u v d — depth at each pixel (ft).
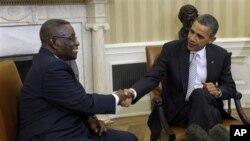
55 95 5.68
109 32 12.03
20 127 6.04
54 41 5.85
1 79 5.91
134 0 12.07
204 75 7.64
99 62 11.62
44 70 5.68
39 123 5.74
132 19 12.16
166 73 7.82
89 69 11.98
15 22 10.96
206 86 7.20
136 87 7.28
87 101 5.88
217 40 12.59
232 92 7.57
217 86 7.59
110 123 11.93
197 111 6.77
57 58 5.86
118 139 6.62
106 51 11.96
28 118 5.83
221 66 7.73
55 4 11.30
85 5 11.64
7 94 5.98
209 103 6.99
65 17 11.47
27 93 5.85
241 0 12.69
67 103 5.72
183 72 7.55
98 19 11.35
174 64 7.63
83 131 6.19
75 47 6.05
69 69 5.85
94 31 11.48
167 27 12.45
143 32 12.31
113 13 11.97
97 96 6.14
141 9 12.17
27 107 5.85
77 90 5.80
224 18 12.73
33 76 5.80
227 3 12.66
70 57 6.08
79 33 11.75
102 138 6.63
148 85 7.44
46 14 11.26
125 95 6.63
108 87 12.16
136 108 12.53
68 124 5.87
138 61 12.32
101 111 6.11
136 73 12.39
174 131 7.14
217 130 5.00
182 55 7.64
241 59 12.91
